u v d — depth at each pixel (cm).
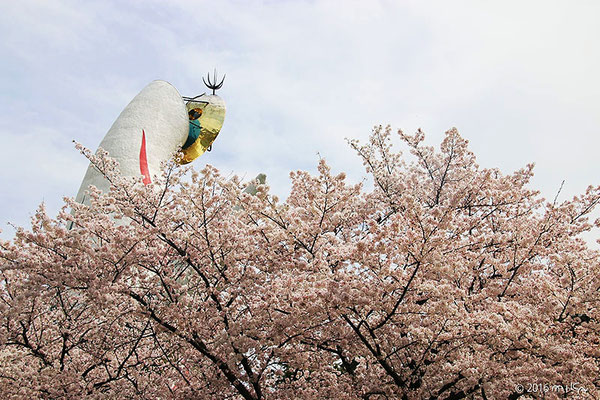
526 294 876
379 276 783
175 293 879
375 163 1180
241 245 864
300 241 850
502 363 766
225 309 845
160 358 961
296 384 902
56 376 842
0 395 839
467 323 749
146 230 843
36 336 934
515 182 1294
